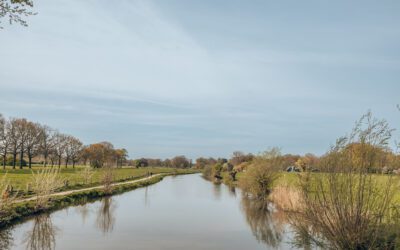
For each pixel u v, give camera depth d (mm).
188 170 149375
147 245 18484
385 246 11727
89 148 94562
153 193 47156
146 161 149375
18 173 61906
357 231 11820
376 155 11859
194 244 18844
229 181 68250
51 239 19484
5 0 10094
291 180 34938
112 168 53312
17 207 24453
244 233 21781
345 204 12055
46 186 27359
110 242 18969
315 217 12938
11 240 19062
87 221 24938
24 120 76000
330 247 12789
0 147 71250
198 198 41375
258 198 39344
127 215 28000
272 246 18562
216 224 24672
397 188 11594
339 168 12336
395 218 11625
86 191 38281
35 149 77812
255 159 40062
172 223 24828
